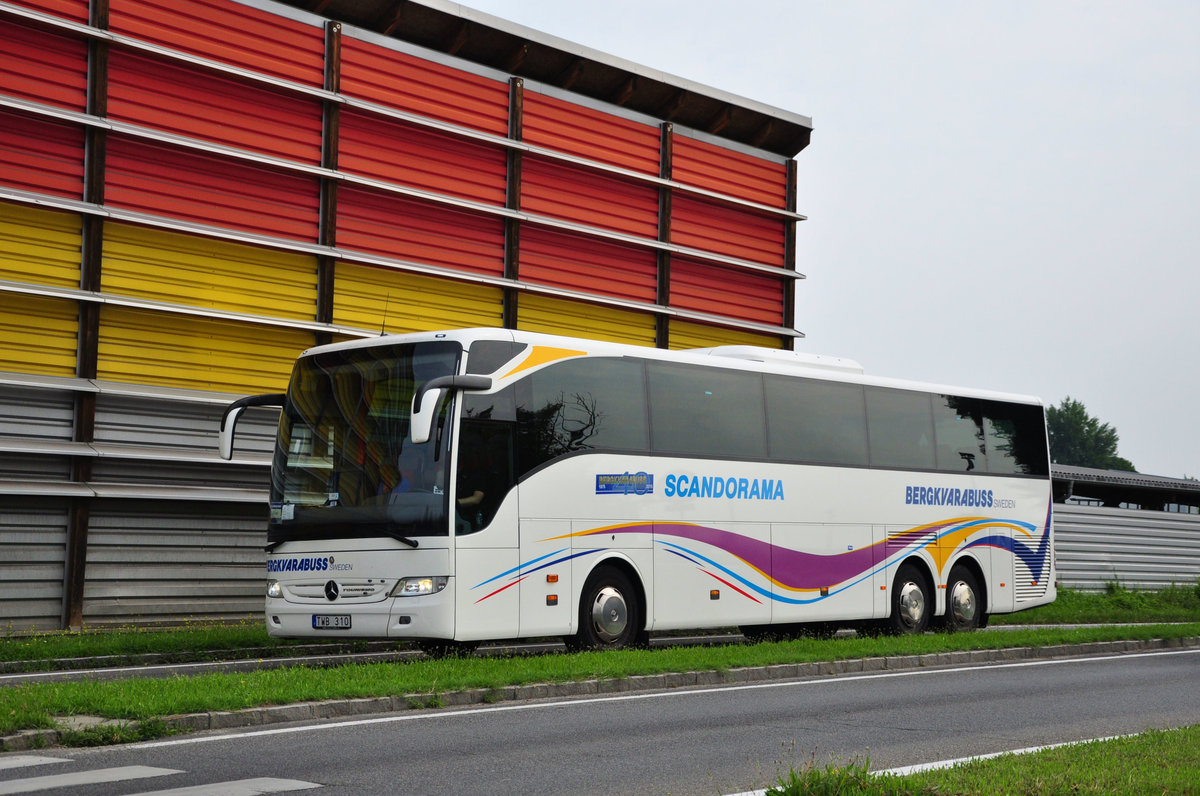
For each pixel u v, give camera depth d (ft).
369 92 73.72
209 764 27.84
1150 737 31.35
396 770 27.45
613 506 53.26
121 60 65.26
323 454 50.29
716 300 89.56
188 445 67.72
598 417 53.36
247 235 67.67
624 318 84.64
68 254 63.77
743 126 92.07
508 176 79.05
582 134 83.20
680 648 51.70
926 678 49.11
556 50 81.15
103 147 64.18
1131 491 137.08
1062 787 24.44
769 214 92.38
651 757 29.66
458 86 77.41
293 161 69.87
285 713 34.76
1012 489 72.69
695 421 57.36
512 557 49.29
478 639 48.01
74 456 63.67
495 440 49.47
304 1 72.84
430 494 47.65
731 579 57.72
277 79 68.80
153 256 66.23
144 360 66.03
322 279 71.56
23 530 62.08
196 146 65.98
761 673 47.98
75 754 29.07
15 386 62.08
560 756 29.58
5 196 60.13
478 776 26.91
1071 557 110.52
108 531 64.85
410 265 73.41
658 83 85.71
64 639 55.06
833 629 68.33
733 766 28.60
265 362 70.13
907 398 67.77
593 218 83.30
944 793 23.85
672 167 87.66
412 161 75.25
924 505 67.41
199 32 67.67
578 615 51.75
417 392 45.68
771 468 60.18
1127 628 70.38
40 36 62.95
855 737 33.40
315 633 48.93
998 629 75.00
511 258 78.89
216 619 68.23
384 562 47.85
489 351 49.78
